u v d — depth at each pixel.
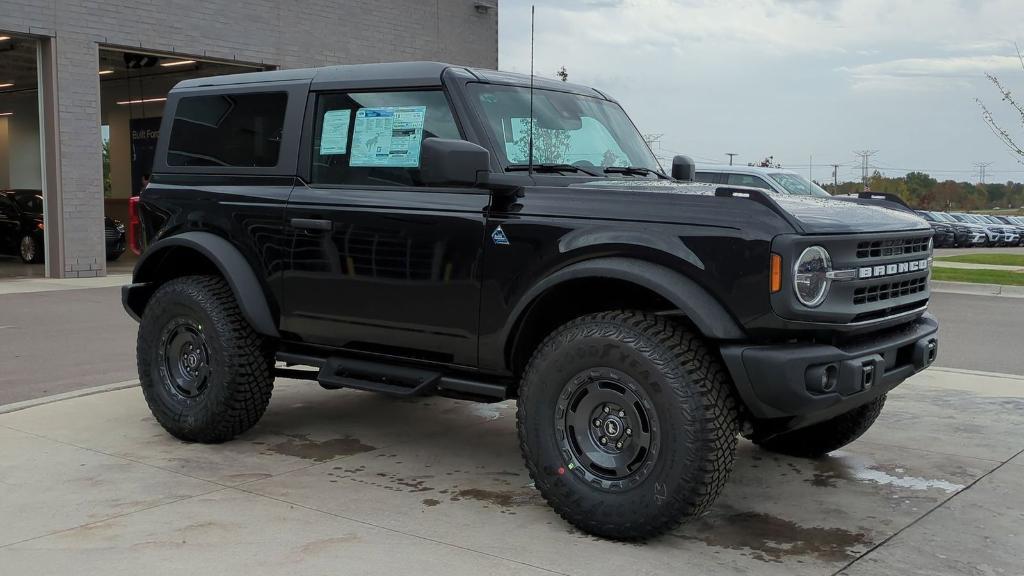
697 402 3.56
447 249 4.30
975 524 4.05
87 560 3.52
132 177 23.05
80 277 15.90
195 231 5.27
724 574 3.47
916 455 5.15
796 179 13.76
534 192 4.11
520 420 4.02
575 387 3.85
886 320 3.97
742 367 3.57
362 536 3.81
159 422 5.30
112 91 23.30
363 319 4.64
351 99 4.82
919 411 6.18
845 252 3.71
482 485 4.55
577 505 3.82
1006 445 5.34
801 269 3.54
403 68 4.70
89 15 15.51
